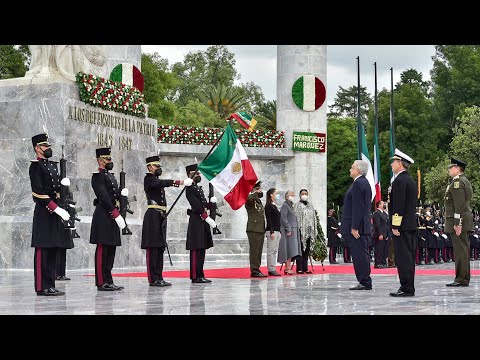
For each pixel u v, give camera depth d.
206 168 21.86
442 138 100.00
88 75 29.03
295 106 45.69
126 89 31.84
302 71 45.75
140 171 32.59
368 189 18.58
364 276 18.52
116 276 24.12
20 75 69.88
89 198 28.78
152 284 19.86
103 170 18.75
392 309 13.56
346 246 40.62
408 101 95.19
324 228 45.62
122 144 31.27
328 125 102.31
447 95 101.94
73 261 27.27
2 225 27.20
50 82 27.89
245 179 22.03
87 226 27.95
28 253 26.88
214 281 22.05
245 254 41.38
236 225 43.09
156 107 80.00
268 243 25.23
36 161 16.86
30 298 15.98
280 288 19.02
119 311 13.22
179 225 40.88
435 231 41.78
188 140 40.81
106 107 30.05
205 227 21.47
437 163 93.25
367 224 18.45
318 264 38.47
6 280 21.61
